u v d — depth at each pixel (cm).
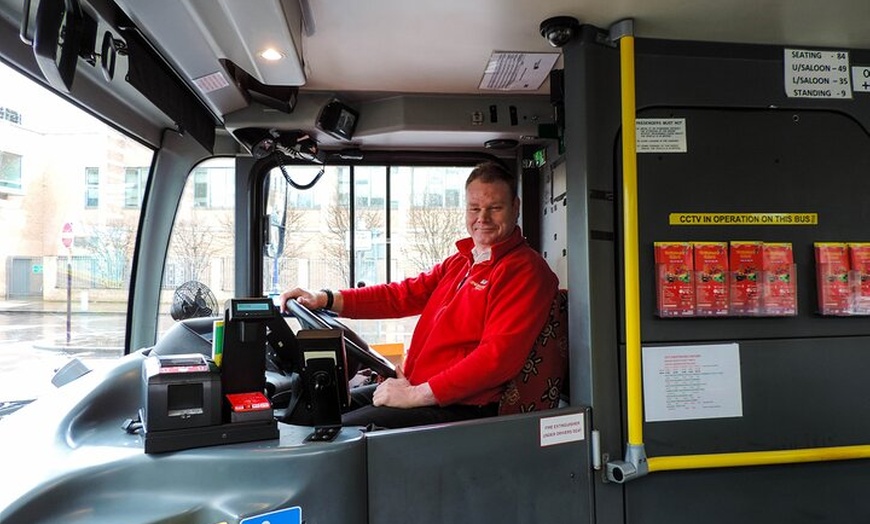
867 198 175
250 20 142
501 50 186
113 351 263
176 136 263
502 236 190
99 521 119
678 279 161
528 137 262
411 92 239
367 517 134
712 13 154
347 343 183
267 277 287
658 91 167
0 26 152
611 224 161
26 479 122
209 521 122
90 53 159
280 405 185
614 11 153
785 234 170
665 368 161
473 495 143
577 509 154
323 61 197
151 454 125
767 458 162
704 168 167
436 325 191
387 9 155
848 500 171
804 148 173
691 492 162
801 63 175
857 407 170
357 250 291
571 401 169
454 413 175
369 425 149
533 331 172
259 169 281
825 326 170
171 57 191
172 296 279
